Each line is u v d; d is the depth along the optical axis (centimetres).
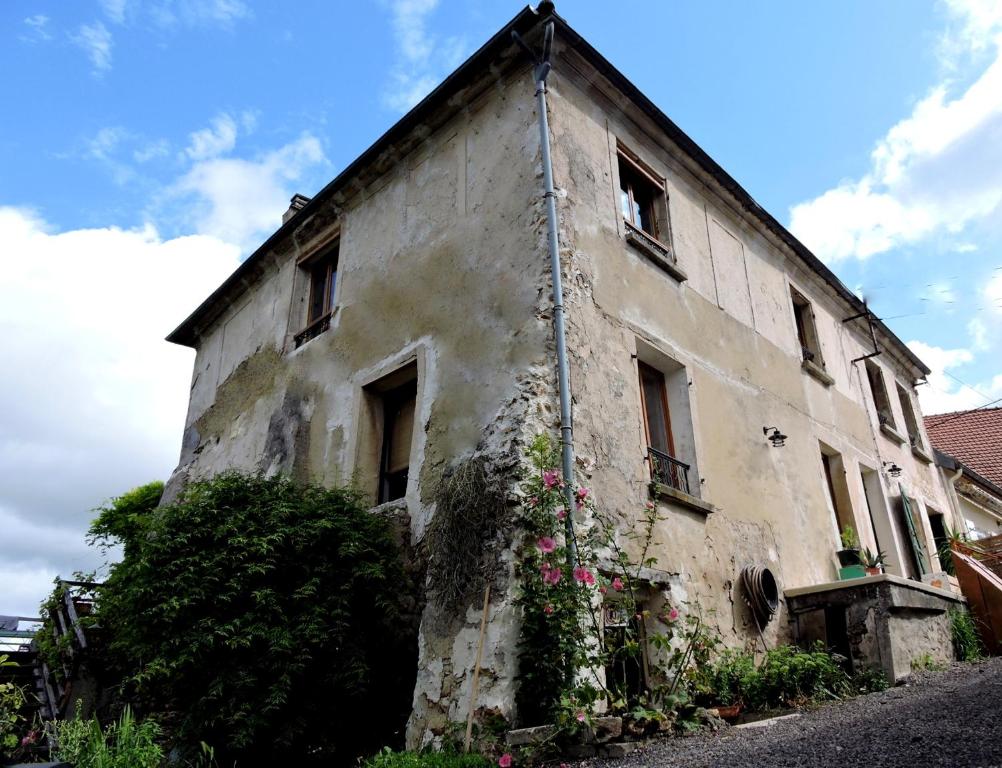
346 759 616
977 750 337
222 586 616
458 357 740
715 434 833
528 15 751
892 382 1491
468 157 836
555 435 627
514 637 552
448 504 632
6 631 1254
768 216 1073
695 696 615
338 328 949
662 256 841
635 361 746
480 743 522
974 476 1670
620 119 871
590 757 480
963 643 838
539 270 692
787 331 1096
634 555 645
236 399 1142
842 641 749
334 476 849
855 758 358
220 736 590
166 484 1238
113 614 716
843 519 1087
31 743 766
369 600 663
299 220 1079
